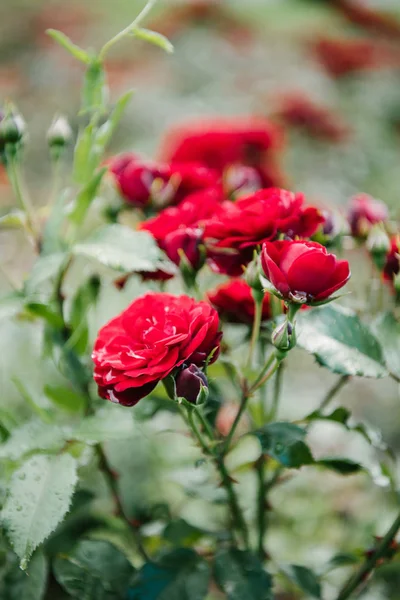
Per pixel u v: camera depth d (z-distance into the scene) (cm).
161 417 85
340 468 65
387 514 94
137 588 64
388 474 70
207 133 78
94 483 85
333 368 62
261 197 64
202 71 181
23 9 220
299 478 100
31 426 64
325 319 63
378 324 64
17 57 203
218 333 60
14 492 60
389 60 206
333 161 156
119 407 67
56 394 69
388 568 83
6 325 102
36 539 59
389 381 134
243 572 64
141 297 61
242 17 215
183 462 82
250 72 187
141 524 73
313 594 68
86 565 66
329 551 87
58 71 192
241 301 66
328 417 65
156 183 71
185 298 61
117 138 159
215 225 63
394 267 67
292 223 62
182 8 215
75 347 69
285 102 160
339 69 199
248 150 81
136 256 63
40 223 71
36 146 170
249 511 84
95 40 207
